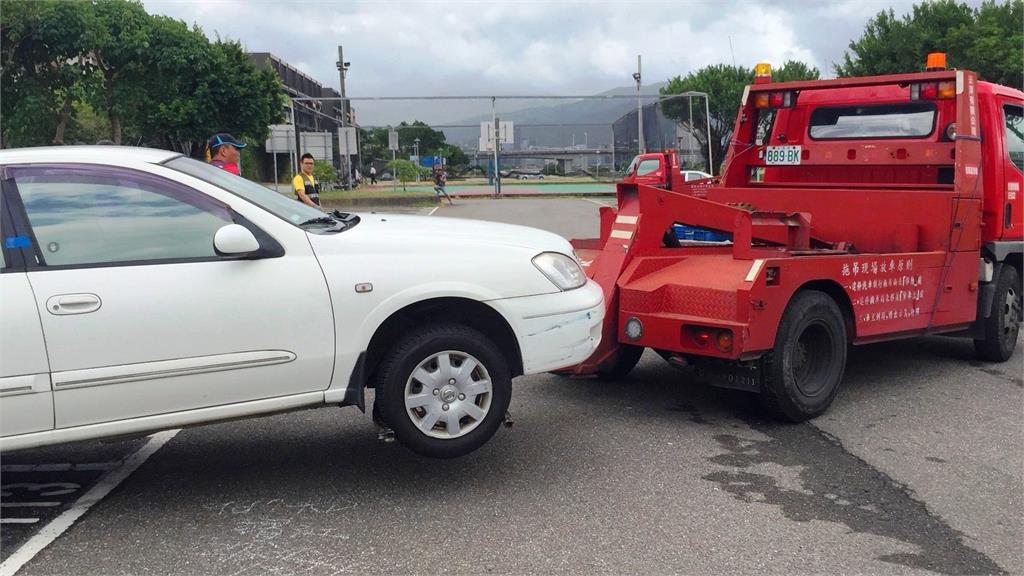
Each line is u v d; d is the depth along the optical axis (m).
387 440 4.40
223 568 3.61
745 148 7.98
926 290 6.48
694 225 5.92
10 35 16.84
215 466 4.84
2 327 3.68
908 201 6.68
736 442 5.24
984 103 7.02
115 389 3.85
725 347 5.18
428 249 4.33
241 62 23.53
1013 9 31.55
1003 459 4.94
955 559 3.69
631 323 5.58
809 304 5.48
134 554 3.75
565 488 4.48
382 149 41.69
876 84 6.96
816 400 5.61
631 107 36.97
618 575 3.53
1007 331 7.44
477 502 4.30
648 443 5.21
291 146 24.89
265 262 4.07
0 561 3.68
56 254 3.87
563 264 4.68
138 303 3.85
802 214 6.31
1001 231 7.15
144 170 4.06
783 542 3.84
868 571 3.58
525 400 6.19
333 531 3.97
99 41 18.45
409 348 4.23
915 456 4.99
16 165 3.93
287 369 4.09
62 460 4.96
